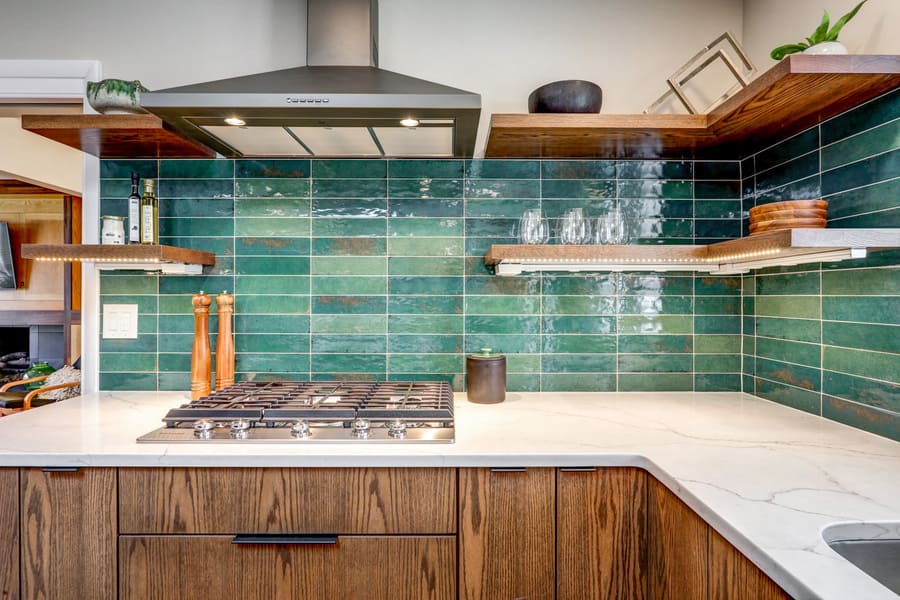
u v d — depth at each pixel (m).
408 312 1.85
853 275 1.34
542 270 1.82
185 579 1.15
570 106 1.53
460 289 1.85
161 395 1.77
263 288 1.84
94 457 1.13
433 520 1.16
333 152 1.74
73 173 3.88
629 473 1.17
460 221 1.85
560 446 1.20
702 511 0.88
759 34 1.75
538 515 1.16
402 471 1.16
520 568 1.16
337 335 1.84
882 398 1.25
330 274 1.84
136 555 1.15
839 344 1.39
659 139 1.61
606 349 1.86
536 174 1.85
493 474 1.16
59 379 3.51
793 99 1.28
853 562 0.79
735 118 1.42
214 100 1.28
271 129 1.47
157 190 1.82
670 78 1.73
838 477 1.00
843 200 1.36
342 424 1.31
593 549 1.16
